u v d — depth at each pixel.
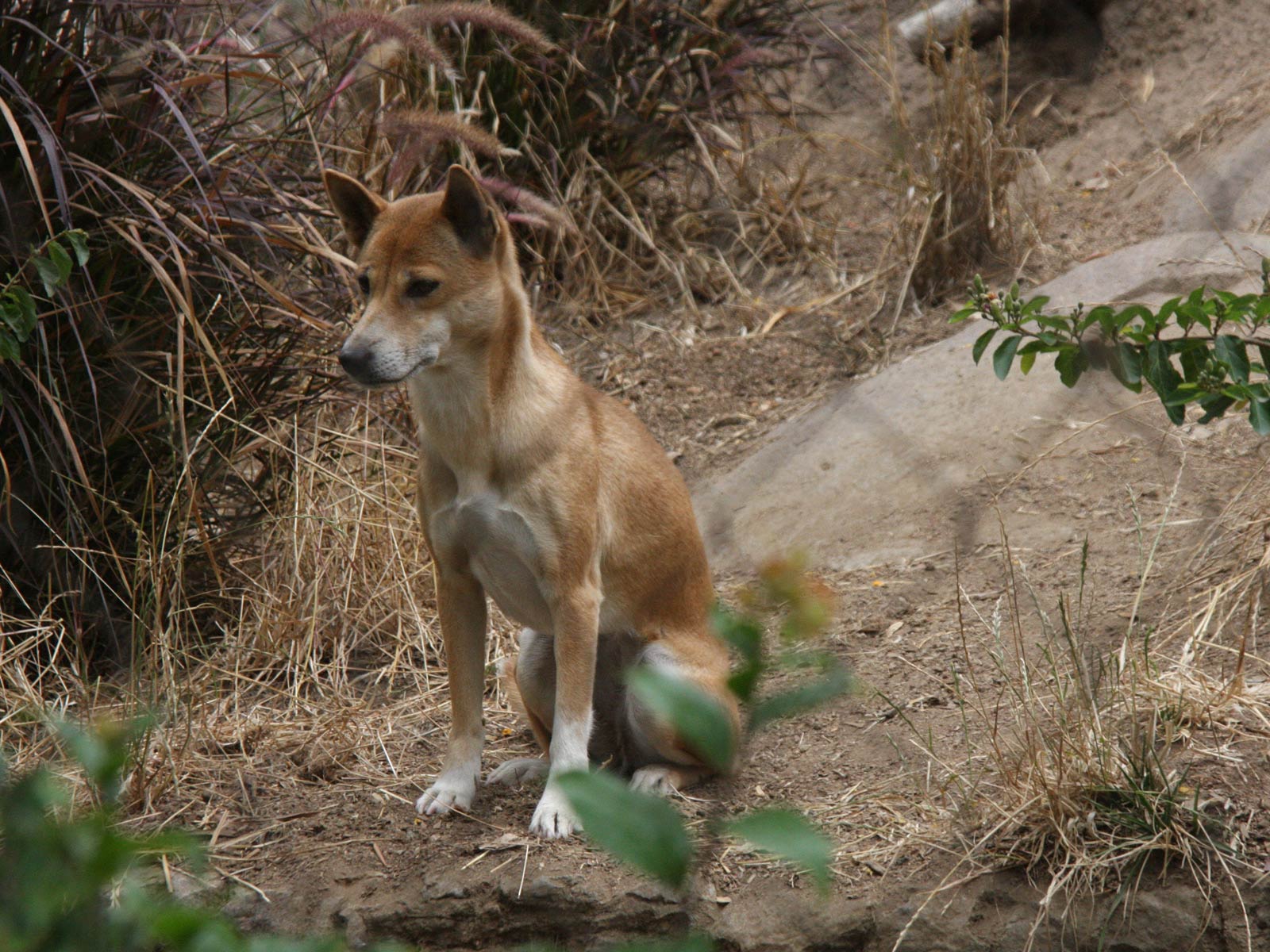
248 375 9.16
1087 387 10.16
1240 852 5.74
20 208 8.22
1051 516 9.23
